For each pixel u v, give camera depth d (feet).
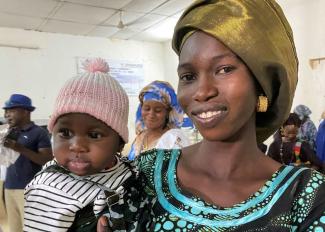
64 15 13.19
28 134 7.90
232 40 1.73
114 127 2.40
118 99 2.50
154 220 1.95
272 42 1.82
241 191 1.91
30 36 15.14
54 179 2.43
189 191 1.99
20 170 7.89
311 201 1.81
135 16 13.53
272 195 1.86
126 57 17.39
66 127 2.35
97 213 2.27
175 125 5.20
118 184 2.44
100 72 2.61
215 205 1.87
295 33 11.64
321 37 10.82
